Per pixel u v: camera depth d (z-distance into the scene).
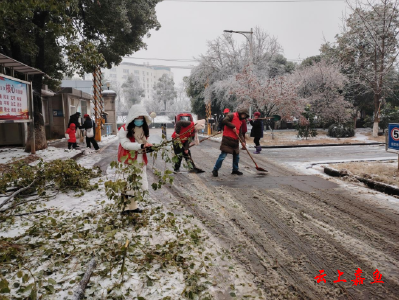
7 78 8.20
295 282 2.80
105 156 10.90
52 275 2.69
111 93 25.34
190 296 2.43
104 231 3.65
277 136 19.56
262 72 24.80
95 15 12.17
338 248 3.49
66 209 4.60
